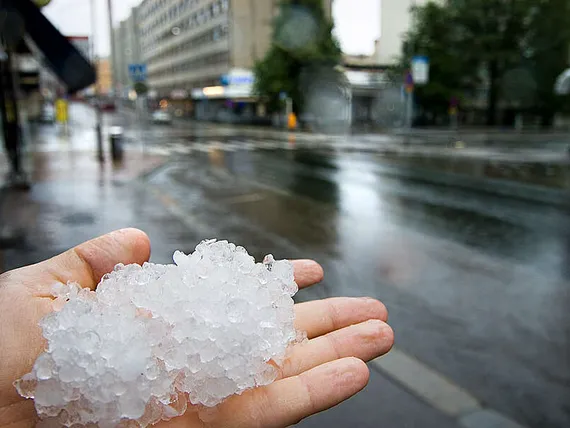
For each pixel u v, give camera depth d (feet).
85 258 4.71
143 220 26.55
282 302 4.17
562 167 51.31
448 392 11.11
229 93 157.69
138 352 3.23
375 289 17.34
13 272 4.49
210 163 55.36
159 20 245.04
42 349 3.83
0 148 56.95
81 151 63.10
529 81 122.11
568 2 111.75
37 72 65.82
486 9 113.39
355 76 121.08
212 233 24.30
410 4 132.77
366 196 35.58
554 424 10.07
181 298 3.68
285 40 115.03
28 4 29.99
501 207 31.91
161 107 246.27
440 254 21.66
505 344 13.38
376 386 11.32
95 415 3.12
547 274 19.16
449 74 119.14
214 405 3.60
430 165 53.31
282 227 26.04
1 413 3.67
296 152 69.10
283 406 3.84
